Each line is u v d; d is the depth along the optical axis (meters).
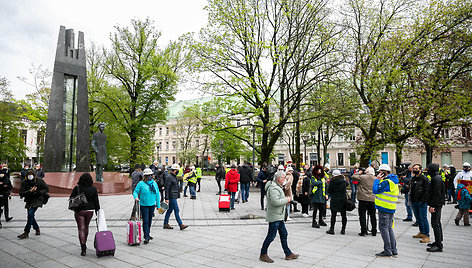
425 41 19.89
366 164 21.73
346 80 21.58
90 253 6.30
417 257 6.13
